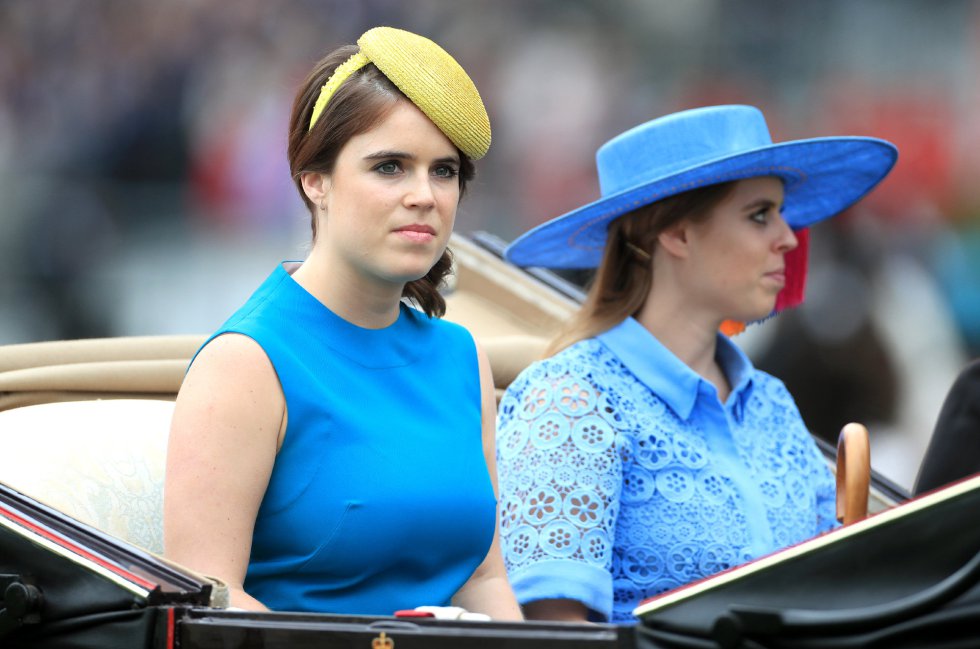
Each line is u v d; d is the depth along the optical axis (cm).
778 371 2462
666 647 627
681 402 1000
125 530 903
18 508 715
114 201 3341
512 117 4003
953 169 3962
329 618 660
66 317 3116
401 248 802
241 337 797
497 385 1168
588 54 4088
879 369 2477
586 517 943
